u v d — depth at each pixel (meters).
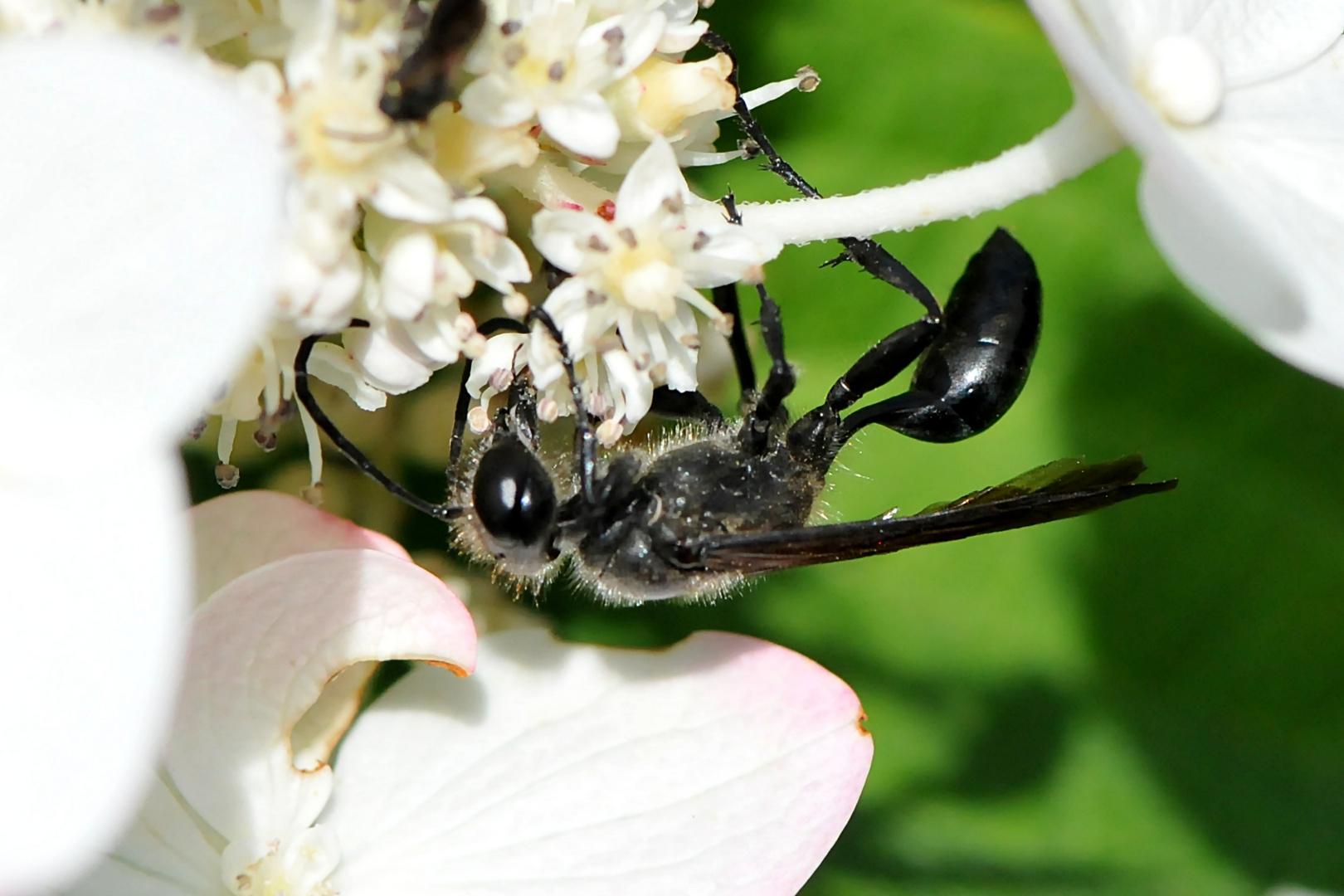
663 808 0.13
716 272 0.12
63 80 0.11
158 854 0.13
